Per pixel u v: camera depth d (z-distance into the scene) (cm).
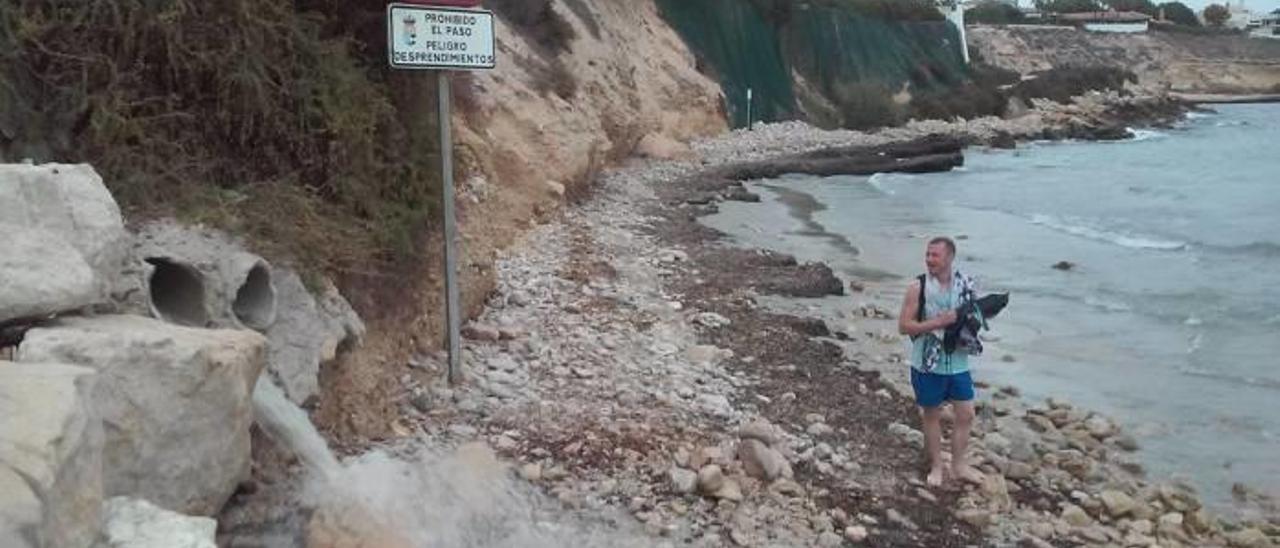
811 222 2342
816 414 930
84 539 339
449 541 557
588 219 1969
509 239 1505
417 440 682
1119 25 12581
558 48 2830
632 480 691
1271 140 5897
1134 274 1875
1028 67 10169
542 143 2061
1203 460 969
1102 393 1168
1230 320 1519
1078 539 744
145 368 430
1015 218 2592
